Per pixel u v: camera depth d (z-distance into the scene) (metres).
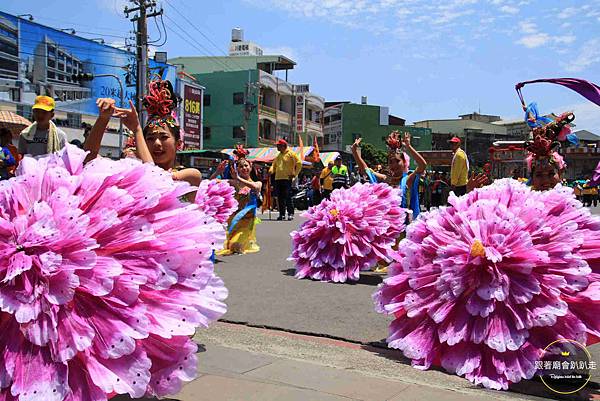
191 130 42.31
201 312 2.56
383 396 3.11
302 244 7.57
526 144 5.43
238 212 9.74
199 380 3.34
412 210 7.95
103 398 2.27
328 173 17.02
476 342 3.55
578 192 26.59
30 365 2.25
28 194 2.60
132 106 3.78
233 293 6.39
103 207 2.62
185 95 41.47
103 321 2.37
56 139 6.21
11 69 29.56
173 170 4.25
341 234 7.28
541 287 3.60
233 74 47.34
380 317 5.28
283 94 52.25
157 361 2.50
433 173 24.44
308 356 4.08
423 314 3.94
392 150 8.23
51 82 31.66
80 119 33.34
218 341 4.45
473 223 3.79
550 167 5.30
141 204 2.66
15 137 12.51
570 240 3.74
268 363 3.74
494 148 7.95
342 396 3.10
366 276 7.74
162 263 2.60
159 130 4.09
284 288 6.71
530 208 3.91
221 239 2.76
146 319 2.39
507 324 3.54
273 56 52.59
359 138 8.33
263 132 49.22
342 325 4.97
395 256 4.39
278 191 16.94
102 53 34.47
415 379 3.56
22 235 2.38
